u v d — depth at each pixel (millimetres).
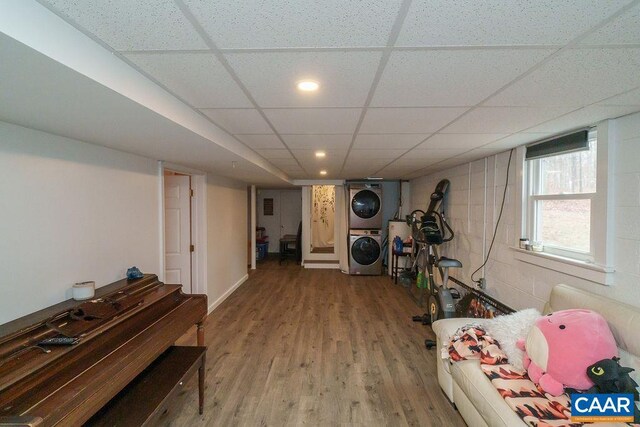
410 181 6762
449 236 4484
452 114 1892
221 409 2232
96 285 2238
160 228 3072
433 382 2582
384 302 4734
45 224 1828
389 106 1750
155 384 1867
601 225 1979
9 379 1261
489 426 1647
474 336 2156
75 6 880
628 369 1496
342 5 873
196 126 1883
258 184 6785
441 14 912
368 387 2508
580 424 1408
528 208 2771
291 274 6668
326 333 3562
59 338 1573
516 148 2877
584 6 869
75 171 2051
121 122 1615
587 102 1654
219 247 4699
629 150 1850
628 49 1105
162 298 2369
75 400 1257
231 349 3152
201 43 1085
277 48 1116
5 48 849
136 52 1150
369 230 6500
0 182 1581
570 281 2238
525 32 1005
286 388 2488
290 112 1875
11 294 1632
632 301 1818
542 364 1689
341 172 5316
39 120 1574
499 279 3197
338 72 1314
